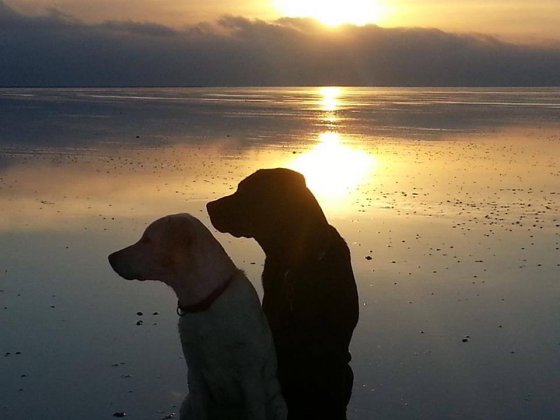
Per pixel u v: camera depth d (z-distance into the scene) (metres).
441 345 3.14
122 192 6.50
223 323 2.10
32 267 4.11
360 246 4.62
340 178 7.67
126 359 2.97
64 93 50.91
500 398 2.70
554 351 3.09
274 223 2.28
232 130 14.79
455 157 9.86
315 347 2.23
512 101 36.69
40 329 3.25
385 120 19.30
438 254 4.45
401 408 2.63
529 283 3.93
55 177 7.39
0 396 2.67
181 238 2.11
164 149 10.52
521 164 9.02
